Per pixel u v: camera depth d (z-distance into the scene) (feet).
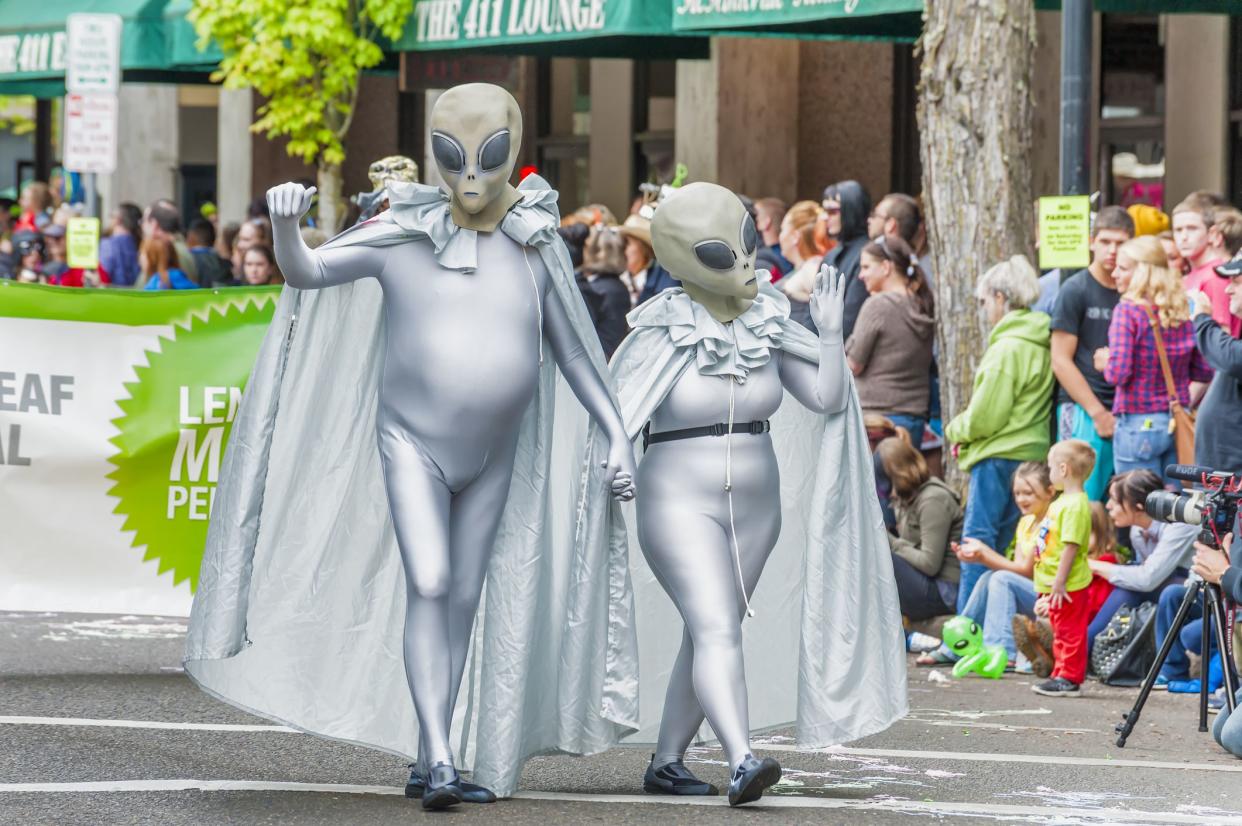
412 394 33.09
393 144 123.13
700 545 33.78
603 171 107.24
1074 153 54.90
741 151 92.38
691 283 34.42
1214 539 40.86
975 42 58.49
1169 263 51.75
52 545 47.96
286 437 34.12
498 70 85.15
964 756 39.32
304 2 83.56
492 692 33.71
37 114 146.82
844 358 34.83
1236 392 45.21
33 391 47.80
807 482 36.50
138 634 53.11
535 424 34.24
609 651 34.60
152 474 48.14
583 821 31.96
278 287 48.39
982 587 52.21
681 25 64.13
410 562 32.73
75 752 37.19
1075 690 47.55
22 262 97.60
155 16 88.17
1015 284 53.26
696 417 34.12
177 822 31.40
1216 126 77.92
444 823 31.60
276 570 34.19
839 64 92.53
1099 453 52.80
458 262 33.01
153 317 48.14
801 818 32.65
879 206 61.98
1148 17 80.53
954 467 58.13
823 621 34.91
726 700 33.14
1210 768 38.29
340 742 35.73
